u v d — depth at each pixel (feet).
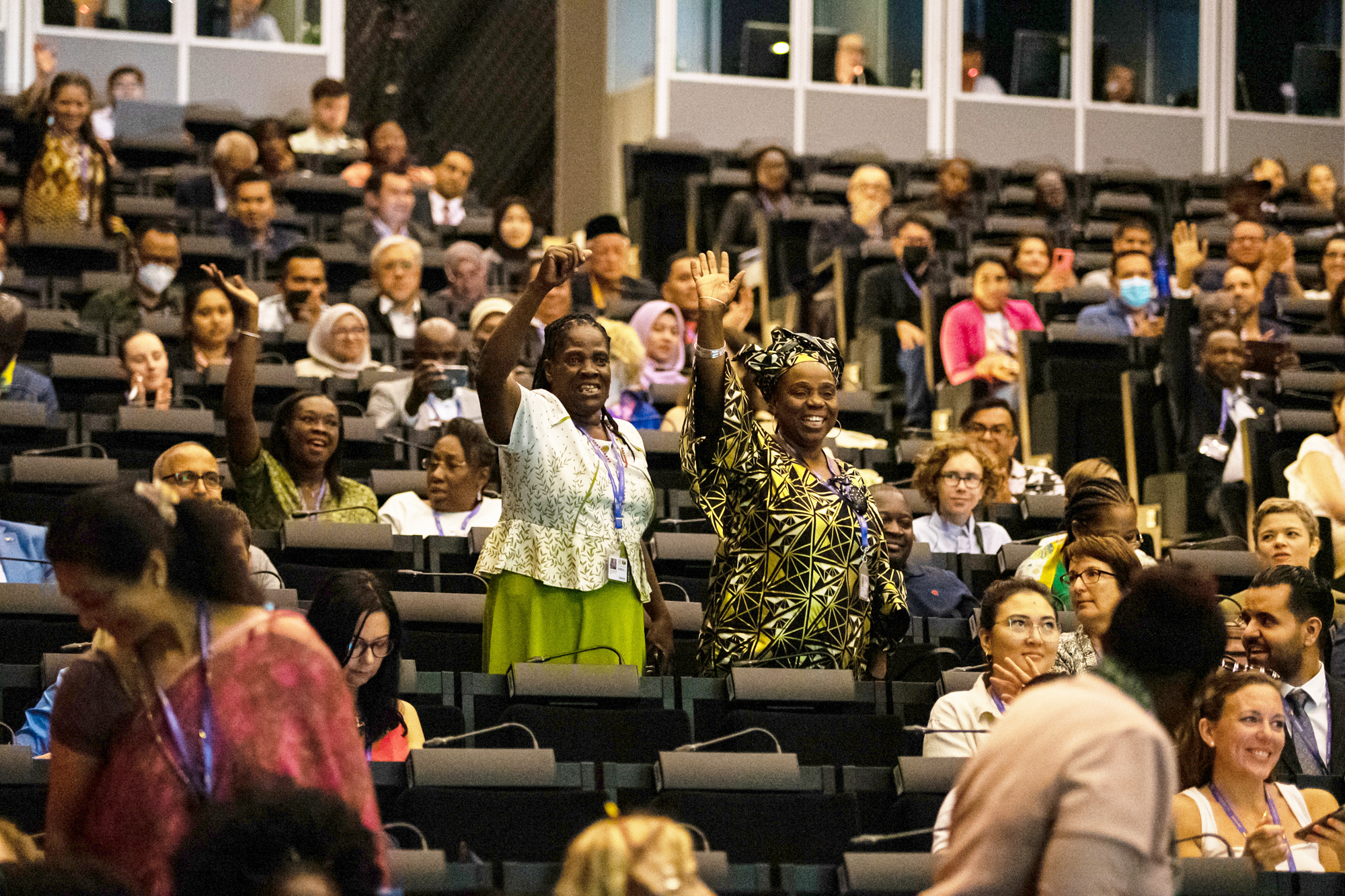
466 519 24.82
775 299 44.04
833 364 19.20
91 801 9.94
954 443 27.12
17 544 20.85
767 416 27.76
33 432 26.86
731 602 18.29
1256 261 42.37
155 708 9.85
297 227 43.50
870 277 40.86
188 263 38.58
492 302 33.71
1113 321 39.09
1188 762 16.78
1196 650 10.36
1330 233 50.80
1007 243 49.16
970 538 26.86
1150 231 42.06
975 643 22.52
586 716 17.38
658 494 27.37
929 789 16.60
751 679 17.65
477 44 65.87
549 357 18.45
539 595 17.83
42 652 18.58
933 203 50.19
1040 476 31.30
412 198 44.34
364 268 40.98
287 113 56.70
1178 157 62.34
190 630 10.01
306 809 8.70
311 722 9.89
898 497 23.22
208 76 56.44
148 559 9.82
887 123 60.39
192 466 20.74
